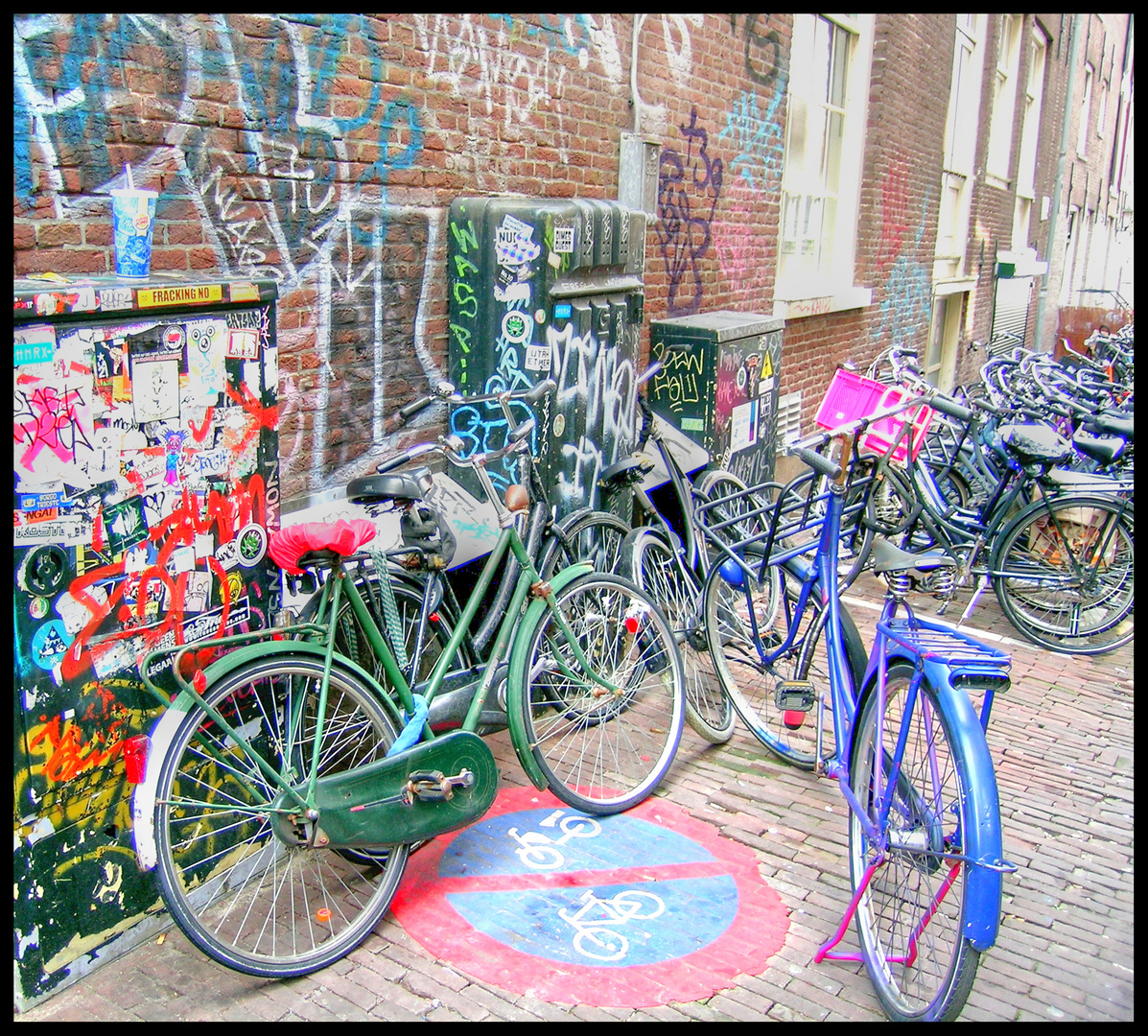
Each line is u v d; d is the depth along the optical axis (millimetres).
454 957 2883
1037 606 5742
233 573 2969
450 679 3486
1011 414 6098
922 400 3617
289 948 2867
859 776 3002
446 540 3482
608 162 5445
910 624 2840
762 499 5812
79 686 2582
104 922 2734
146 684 2611
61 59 2791
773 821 3666
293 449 3736
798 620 3887
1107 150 27875
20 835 2500
